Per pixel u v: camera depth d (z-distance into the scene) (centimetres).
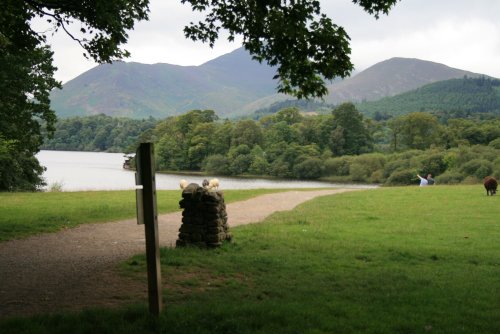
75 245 1231
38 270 945
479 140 10288
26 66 2308
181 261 980
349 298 759
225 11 1191
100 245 1232
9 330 573
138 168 619
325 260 1062
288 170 9725
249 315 639
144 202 620
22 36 1536
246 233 1391
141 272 913
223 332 587
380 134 13525
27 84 2319
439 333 602
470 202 2266
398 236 1402
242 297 762
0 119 2417
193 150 11238
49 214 1792
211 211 1143
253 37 1180
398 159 8612
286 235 1370
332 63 1102
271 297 771
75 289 805
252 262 1012
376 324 623
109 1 1424
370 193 2895
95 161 12406
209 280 870
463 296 782
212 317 627
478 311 700
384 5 1073
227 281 864
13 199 2389
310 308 678
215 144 11369
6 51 1675
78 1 1420
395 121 11444
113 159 13600
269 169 9988
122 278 872
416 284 864
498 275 957
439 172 7850
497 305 737
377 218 1773
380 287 834
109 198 2498
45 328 582
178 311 641
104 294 776
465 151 7706
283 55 1126
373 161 8925
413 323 633
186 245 1138
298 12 1059
